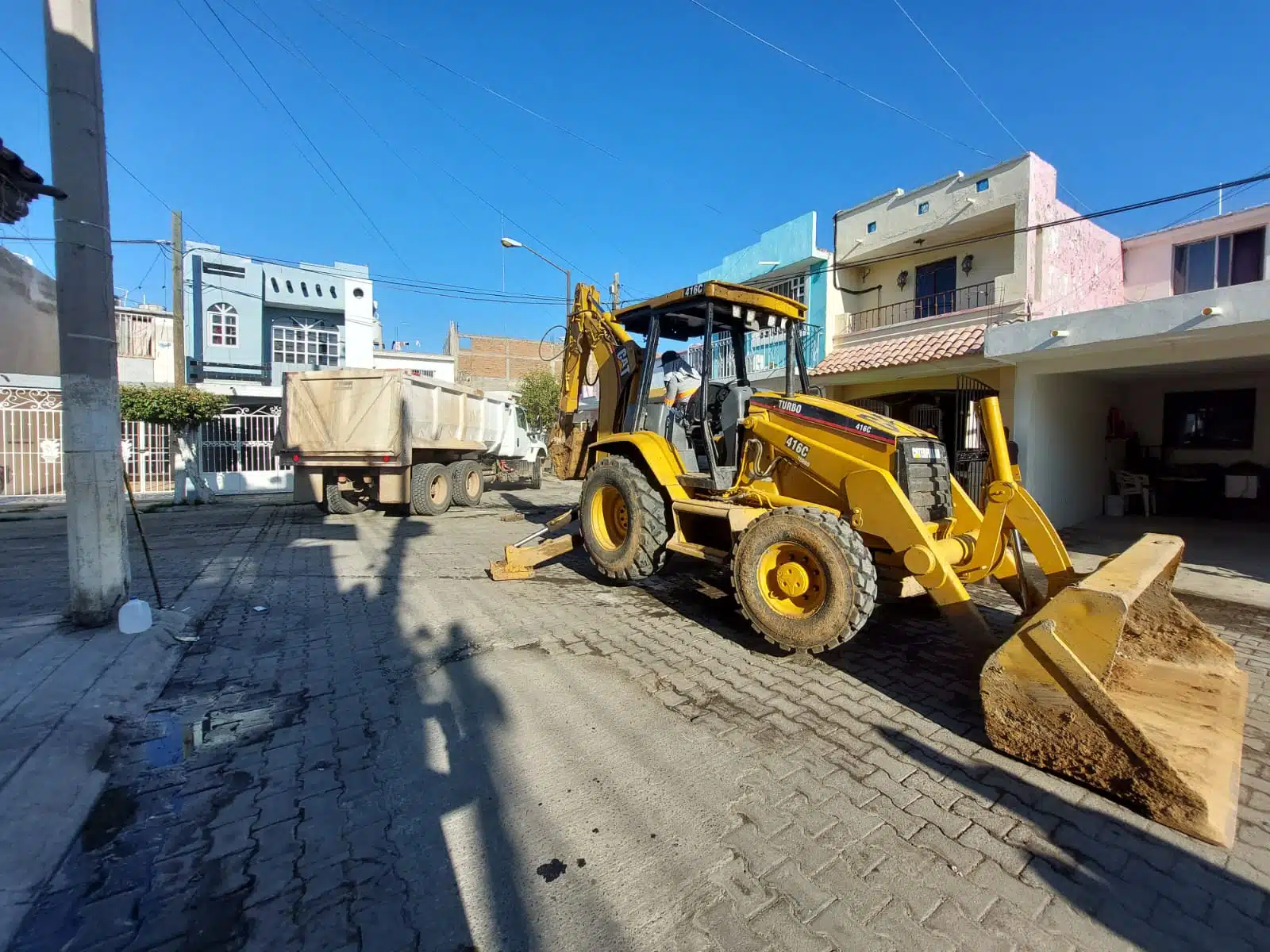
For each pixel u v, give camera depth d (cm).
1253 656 468
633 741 327
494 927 204
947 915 212
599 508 635
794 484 495
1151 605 401
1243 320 653
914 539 396
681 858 239
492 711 360
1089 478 1116
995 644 371
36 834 241
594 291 759
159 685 392
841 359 1232
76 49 441
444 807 269
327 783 287
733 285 547
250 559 777
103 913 208
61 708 336
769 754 315
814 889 223
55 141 438
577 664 432
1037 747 297
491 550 849
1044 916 212
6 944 193
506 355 4156
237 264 2114
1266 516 1084
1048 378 954
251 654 450
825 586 405
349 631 500
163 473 1734
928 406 1117
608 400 692
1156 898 221
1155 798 263
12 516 1224
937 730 342
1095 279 1166
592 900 217
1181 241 1184
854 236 1327
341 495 1212
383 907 212
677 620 535
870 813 268
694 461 603
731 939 200
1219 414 1166
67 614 471
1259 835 256
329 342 2323
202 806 269
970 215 1114
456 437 1318
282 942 197
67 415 454
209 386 1820
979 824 261
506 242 1677
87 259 454
